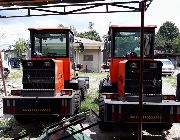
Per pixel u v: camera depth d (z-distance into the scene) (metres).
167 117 7.23
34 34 9.67
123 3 5.49
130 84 7.50
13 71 32.97
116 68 8.83
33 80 8.62
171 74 29.39
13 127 8.61
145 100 7.40
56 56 9.73
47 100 8.24
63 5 5.83
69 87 9.95
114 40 8.78
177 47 68.25
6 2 5.51
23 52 42.28
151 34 8.63
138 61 7.48
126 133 8.23
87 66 35.00
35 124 8.95
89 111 4.73
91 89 17.69
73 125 4.80
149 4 5.23
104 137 7.79
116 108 7.22
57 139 4.29
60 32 9.66
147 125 8.16
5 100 8.29
